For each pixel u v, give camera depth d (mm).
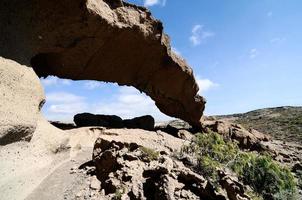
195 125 21109
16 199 7922
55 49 13758
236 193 7863
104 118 18781
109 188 8219
